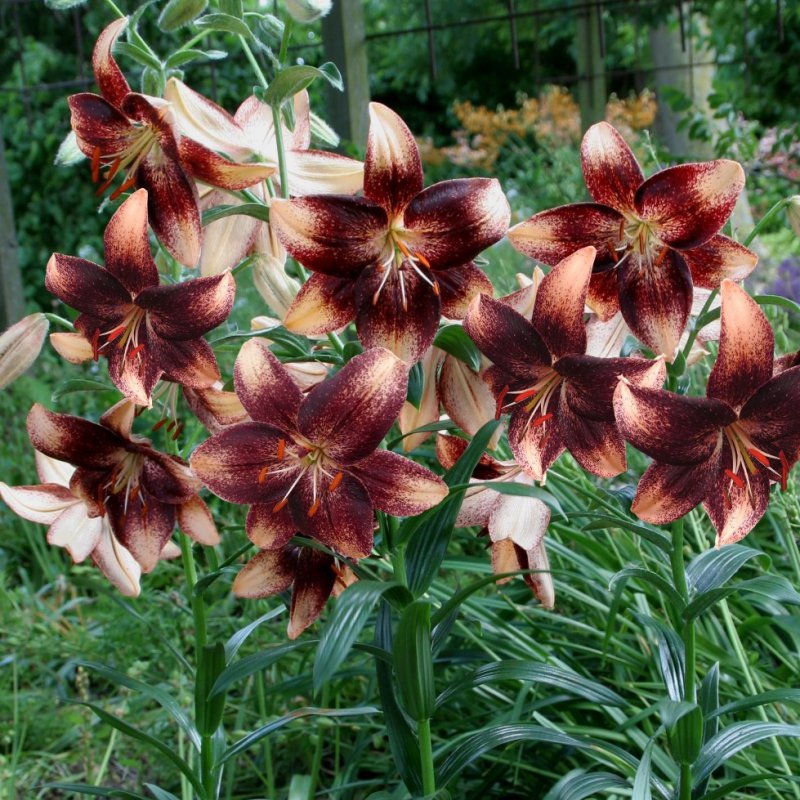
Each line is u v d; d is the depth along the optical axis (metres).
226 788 1.61
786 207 1.10
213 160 1.09
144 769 1.72
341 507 1.09
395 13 8.27
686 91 4.71
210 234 1.21
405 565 1.17
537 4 6.67
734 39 4.74
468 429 1.18
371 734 1.61
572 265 1.06
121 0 5.04
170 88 1.13
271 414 1.08
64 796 1.68
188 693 1.74
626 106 5.54
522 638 1.54
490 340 1.08
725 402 1.05
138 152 1.13
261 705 1.61
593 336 1.14
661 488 1.07
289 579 1.20
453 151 6.19
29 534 2.30
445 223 1.08
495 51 8.19
